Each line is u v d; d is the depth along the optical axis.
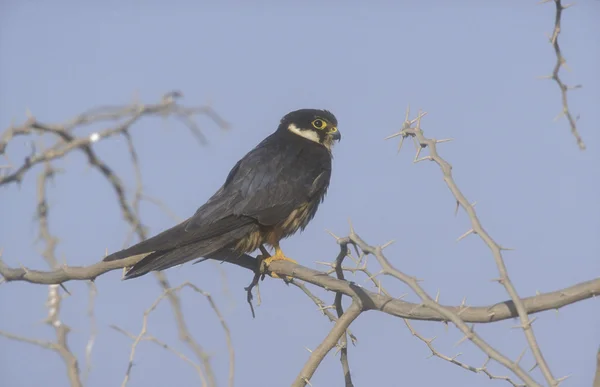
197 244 10.79
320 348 8.29
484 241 6.96
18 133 11.58
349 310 8.21
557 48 8.44
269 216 11.55
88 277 9.80
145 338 9.52
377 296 8.03
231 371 9.70
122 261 10.09
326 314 9.16
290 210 11.81
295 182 12.01
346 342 9.07
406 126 8.24
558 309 7.23
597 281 7.14
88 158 12.19
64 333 10.57
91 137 11.96
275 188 11.84
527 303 7.30
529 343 6.44
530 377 6.29
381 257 7.17
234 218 11.35
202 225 11.00
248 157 12.29
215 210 11.34
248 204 11.52
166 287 11.23
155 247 10.02
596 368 7.01
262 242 11.67
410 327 8.16
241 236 11.28
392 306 7.89
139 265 9.94
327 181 12.53
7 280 9.78
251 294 10.94
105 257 9.53
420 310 7.70
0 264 9.77
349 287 8.21
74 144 11.82
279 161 12.16
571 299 7.16
